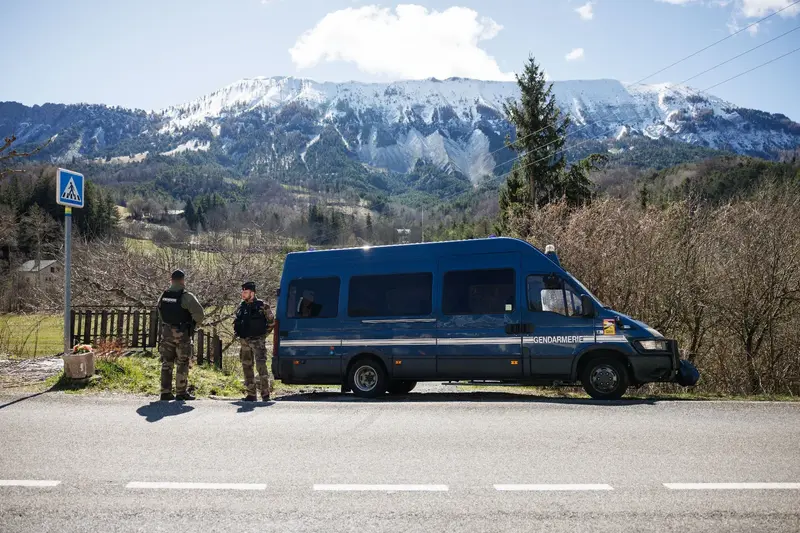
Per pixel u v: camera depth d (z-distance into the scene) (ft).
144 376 39.88
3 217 119.24
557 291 37.73
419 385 60.34
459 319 39.32
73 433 24.43
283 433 24.62
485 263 39.45
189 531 14.56
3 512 15.72
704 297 61.26
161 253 88.74
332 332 42.16
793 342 61.41
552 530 14.55
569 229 67.00
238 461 20.44
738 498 16.66
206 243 96.12
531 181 138.82
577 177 137.08
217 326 83.10
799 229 60.44
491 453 21.42
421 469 19.52
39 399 31.73
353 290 42.19
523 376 37.81
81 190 36.32
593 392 36.55
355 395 41.32
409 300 40.68
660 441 22.97
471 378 38.88
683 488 17.49
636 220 64.18
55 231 150.51
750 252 59.93
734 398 37.06
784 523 14.93
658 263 62.34
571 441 23.06
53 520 15.21
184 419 27.40
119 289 78.18
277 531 14.56
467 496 16.96
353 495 17.07
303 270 43.91
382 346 40.78
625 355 36.17
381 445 22.62
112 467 19.69
